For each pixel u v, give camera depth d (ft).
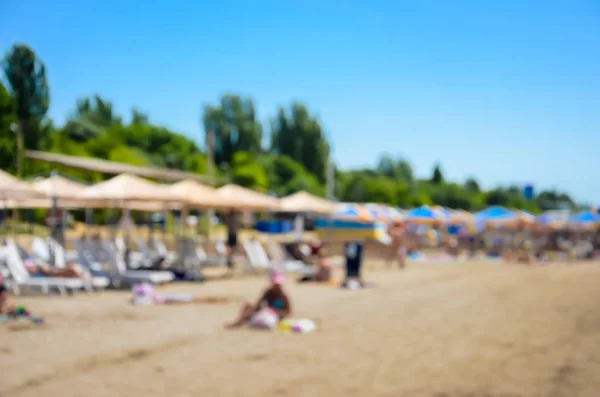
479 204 364.79
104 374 21.24
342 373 22.09
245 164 228.02
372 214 92.22
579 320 35.01
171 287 49.52
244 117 269.03
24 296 41.19
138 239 64.44
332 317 35.01
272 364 23.22
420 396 19.52
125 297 42.14
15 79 150.20
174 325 31.24
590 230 116.78
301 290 49.32
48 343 26.09
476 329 31.65
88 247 49.67
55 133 171.63
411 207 289.33
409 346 27.07
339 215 87.81
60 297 41.16
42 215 114.93
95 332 28.86
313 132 274.57
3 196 44.57
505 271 71.77
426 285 54.49
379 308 39.04
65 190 52.16
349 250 51.98
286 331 30.14
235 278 58.44
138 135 238.27
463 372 22.63
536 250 105.29
